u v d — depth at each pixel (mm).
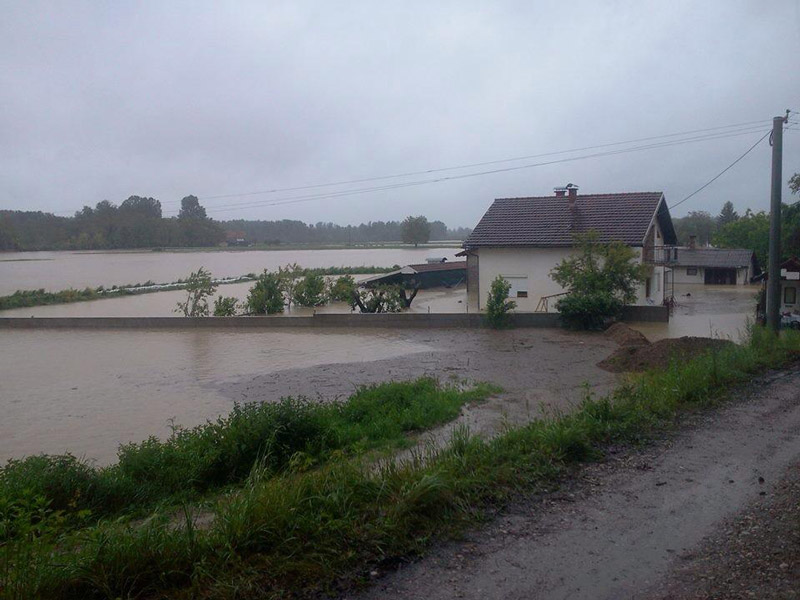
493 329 26359
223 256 90688
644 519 6008
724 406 10492
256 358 21047
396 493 6156
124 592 4578
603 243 28422
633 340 20719
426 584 4801
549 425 8422
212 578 4723
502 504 6355
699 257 54875
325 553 5133
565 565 5098
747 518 5941
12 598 4230
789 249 31234
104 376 18750
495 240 33031
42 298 40375
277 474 8148
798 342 16156
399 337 24969
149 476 8836
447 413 11719
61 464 8211
